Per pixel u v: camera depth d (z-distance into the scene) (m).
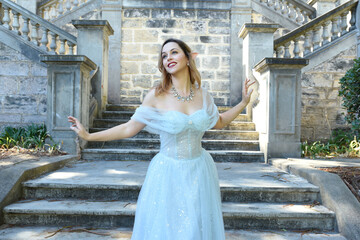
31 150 4.59
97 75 5.95
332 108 6.52
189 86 1.81
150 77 7.74
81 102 4.86
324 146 5.48
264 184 3.21
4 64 6.14
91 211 2.73
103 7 7.69
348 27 6.92
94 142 5.21
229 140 5.34
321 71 6.49
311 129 6.48
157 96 1.79
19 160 3.78
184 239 1.54
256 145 5.23
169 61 1.72
